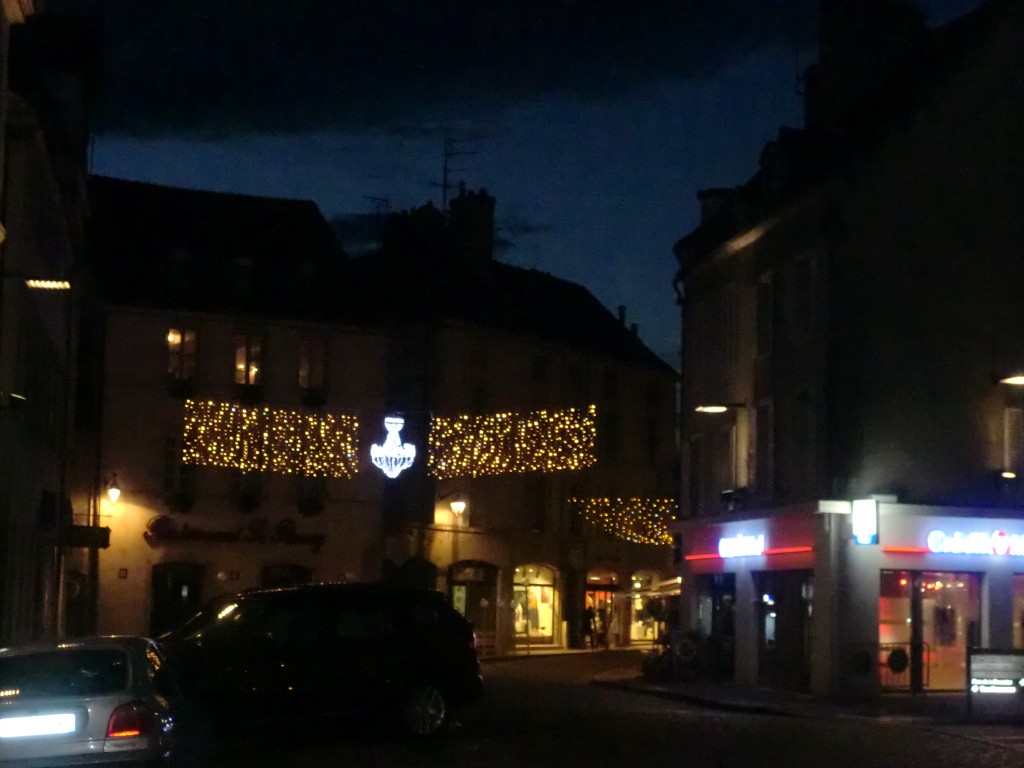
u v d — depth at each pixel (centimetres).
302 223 4978
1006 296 2892
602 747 1708
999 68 2919
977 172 2906
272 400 4625
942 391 2855
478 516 5222
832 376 2817
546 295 5944
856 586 2769
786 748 1733
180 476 4484
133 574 4391
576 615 5672
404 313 5053
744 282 3319
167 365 4509
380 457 4084
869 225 2855
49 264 2775
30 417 2517
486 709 2345
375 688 1719
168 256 4597
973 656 2244
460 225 5494
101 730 1098
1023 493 2862
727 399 3397
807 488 2920
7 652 1149
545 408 5541
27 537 2555
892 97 2909
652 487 6191
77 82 3319
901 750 1731
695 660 3378
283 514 4622
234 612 1708
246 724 1627
